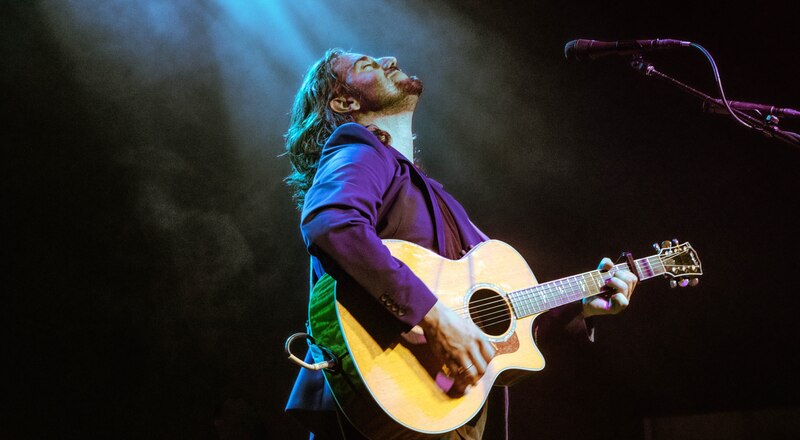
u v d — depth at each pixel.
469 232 2.39
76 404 4.46
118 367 4.57
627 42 2.92
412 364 1.94
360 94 2.63
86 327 4.55
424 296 1.92
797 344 5.11
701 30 5.41
